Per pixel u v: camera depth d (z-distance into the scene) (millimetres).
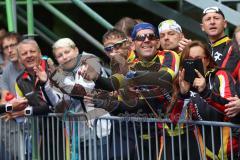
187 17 18844
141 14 22156
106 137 12758
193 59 11555
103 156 12852
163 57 12430
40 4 20109
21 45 13984
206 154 11570
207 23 13555
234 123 11094
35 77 13734
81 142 13180
